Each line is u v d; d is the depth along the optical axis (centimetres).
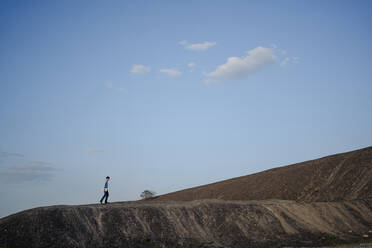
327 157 6288
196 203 3328
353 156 5481
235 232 3005
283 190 5609
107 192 3259
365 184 4503
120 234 2633
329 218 3522
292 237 3062
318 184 5225
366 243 2897
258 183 6450
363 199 4044
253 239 2945
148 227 2794
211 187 7650
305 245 2847
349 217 3603
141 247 2533
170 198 7688
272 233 3089
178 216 3033
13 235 2388
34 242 2364
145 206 3062
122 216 2819
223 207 3309
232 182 7425
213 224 3066
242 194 6219
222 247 2723
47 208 2722
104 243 2506
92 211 2800
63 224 2561
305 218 3447
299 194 5225
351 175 4916
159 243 2638
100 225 2677
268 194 5725
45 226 2505
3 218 2641
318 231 3244
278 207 3528
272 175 6575
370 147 5572
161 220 2908
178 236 2783
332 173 5294
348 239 3084
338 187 4819
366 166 4897
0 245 2297
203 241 2798
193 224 2997
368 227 3450
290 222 3316
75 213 2706
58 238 2433
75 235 2502
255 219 3234
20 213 2653
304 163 6631
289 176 6022
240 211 3303
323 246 2812
